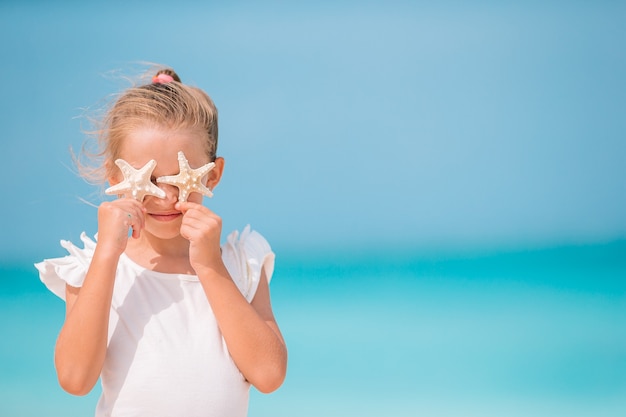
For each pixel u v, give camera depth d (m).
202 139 2.46
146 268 2.45
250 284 2.60
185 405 2.27
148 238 2.50
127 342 2.32
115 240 2.26
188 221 2.32
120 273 2.43
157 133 2.36
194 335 2.35
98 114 2.67
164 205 2.37
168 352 2.30
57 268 2.42
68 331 2.20
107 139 2.50
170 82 2.55
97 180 2.66
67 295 2.46
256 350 2.32
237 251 2.64
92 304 2.21
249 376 2.34
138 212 2.32
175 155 2.37
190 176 2.33
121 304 2.37
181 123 2.40
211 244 2.32
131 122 2.38
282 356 2.37
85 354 2.19
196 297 2.42
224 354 2.35
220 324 2.32
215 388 2.29
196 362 2.30
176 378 2.28
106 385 2.31
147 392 2.26
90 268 2.25
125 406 2.26
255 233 2.79
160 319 2.35
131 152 2.37
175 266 2.48
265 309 2.64
